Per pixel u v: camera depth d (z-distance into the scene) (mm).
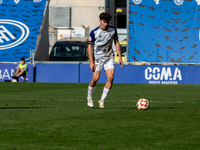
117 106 23047
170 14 56844
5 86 41938
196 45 56125
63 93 33062
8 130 14078
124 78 52000
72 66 53000
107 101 26328
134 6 56781
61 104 23844
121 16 117062
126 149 11086
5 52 59312
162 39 56406
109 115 18562
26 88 39156
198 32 56312
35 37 60906
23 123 15773
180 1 56969
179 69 51094
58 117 17703
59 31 88812
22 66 52469
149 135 13281
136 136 13086
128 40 56406
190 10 56750
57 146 11422
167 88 41094
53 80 53375
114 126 15141
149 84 48500
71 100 26656
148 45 56250
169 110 20953
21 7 63562
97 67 20844
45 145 11562
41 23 62469
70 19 110625
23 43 60250
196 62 55875
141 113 19453
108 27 20453
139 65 51719
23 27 61719
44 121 16375
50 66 53500
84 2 110375
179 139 12625
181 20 56688
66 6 109938
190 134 13547
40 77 53656
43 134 13328
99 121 16484
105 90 20906
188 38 56312
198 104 24594
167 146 11547
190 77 50844
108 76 20797
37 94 31781
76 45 64875
